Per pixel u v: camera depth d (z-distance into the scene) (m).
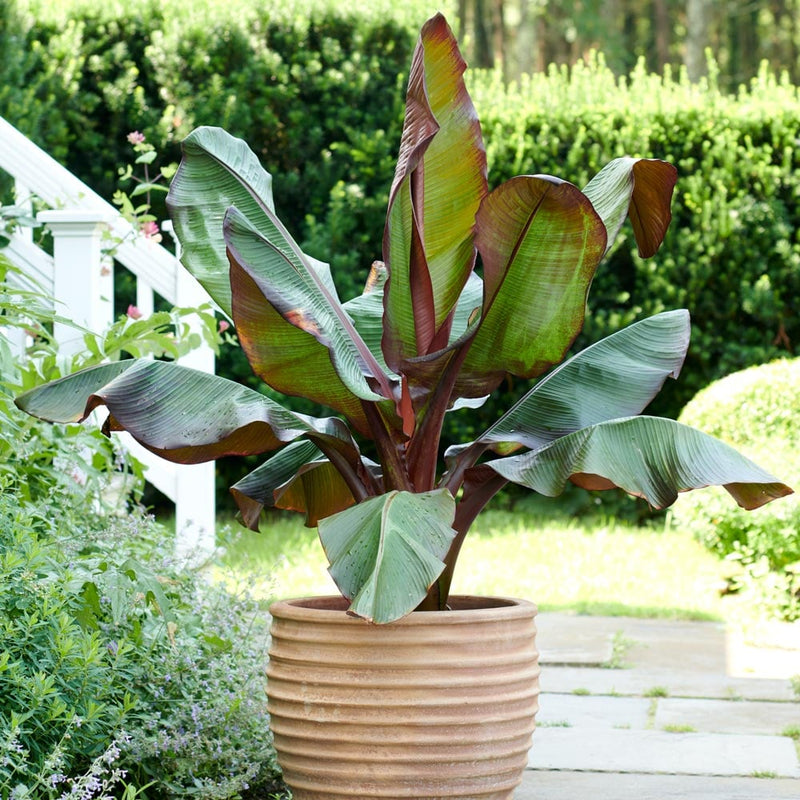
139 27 9.54
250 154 3.42
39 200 5.18
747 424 7.81
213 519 5.24
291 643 2.74
